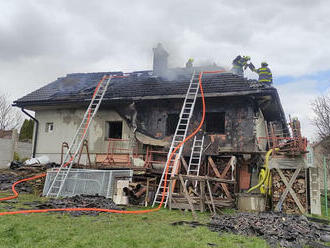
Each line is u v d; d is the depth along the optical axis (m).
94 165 13.09
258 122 13.38
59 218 6.92
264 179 10.15
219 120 13.30
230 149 11.96
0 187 11.63
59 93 15.77
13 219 6.46
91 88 15.63
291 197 9.62
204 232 5.99
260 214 7.83
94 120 14.76
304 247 5.35
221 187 11.06
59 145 15.25
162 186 11.36
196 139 12.52
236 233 6.09
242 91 12.26
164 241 5.30
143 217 7.55
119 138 14.76
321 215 9.38
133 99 13.75
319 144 20.62
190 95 13.04
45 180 11.58
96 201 9.09
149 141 13.10
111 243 5.06
